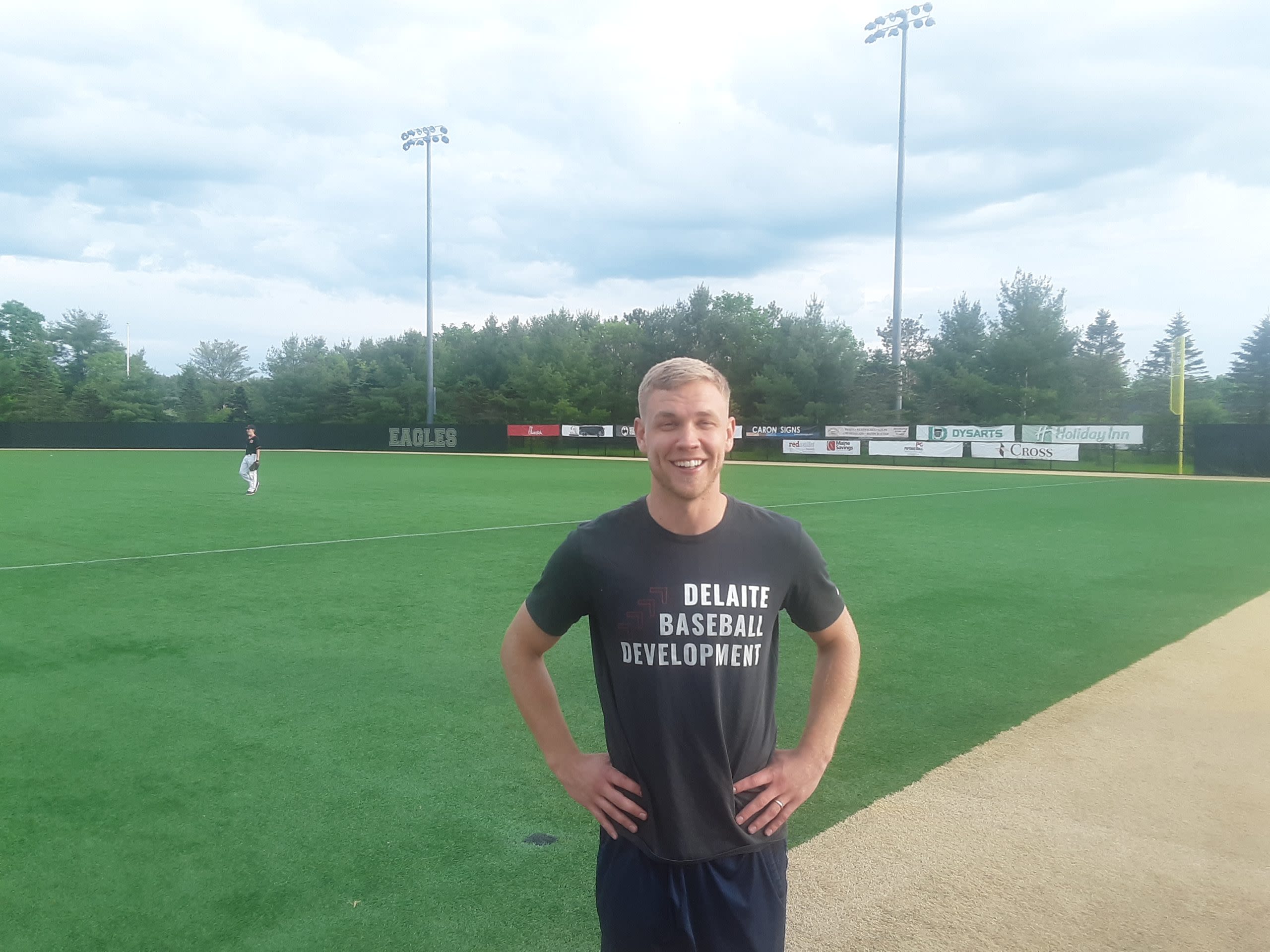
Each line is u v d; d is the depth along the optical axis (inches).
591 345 2642.7
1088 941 114.0
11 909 123.4
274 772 173.5
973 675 240.4
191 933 117.6
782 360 2058.3
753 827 73.4
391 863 137.2
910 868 134.0
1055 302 1979.6
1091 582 377.4
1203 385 2175.2
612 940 75.9
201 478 1019.3
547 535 529.7
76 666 246.8
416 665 249.6
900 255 1565.0
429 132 1875.0
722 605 70.8
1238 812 153.9
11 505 705.0
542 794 163.3
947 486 956.0
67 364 3265.3
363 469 1289.4
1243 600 340.5
